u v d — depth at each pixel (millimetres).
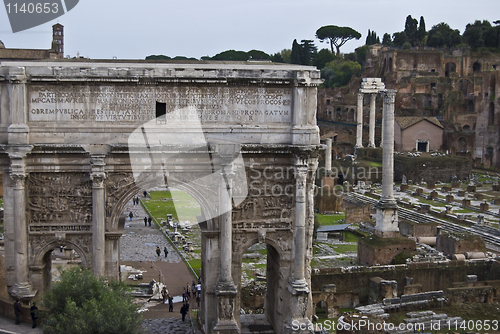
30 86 36375
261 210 39062
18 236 36531
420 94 190375
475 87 189125
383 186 68062
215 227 38438
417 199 109938
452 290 49156
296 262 38906
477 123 157750
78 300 33531
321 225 85125
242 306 48219
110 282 36312
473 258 64375
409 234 76438
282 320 40062
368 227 80688
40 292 37656
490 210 97375
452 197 105375
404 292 53469
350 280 54531
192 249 69688
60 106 36688
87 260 37781
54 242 37438
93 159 36344
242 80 37594
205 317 39438
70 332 31203
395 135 164750
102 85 36781
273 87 38312
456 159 138000
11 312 37094
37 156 36531
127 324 32375
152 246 71625
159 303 49719
